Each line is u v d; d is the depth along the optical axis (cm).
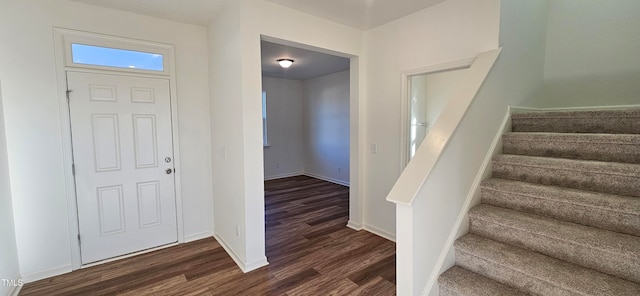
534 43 271
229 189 278
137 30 274
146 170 288
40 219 235
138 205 285
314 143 693
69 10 242
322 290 220
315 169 696
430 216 161
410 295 153
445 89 412
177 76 299
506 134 226
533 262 148
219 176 304
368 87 334
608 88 259
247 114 242
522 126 239
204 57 314
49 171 238
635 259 127
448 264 174
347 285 227
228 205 284
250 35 239
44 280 234
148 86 284
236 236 268
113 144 269
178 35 297
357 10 272
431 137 177
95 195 262
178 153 304
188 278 238
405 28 288
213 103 307
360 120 339
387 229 323
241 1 233
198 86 313
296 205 459
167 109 296
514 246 167
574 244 145
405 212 151
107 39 261
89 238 260
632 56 246
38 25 229
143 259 271
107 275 243
